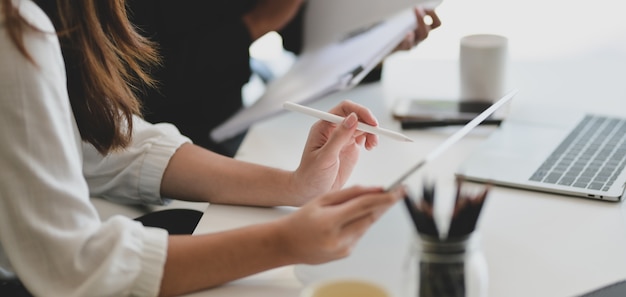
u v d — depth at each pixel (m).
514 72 1.74
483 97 1.51
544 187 1.17
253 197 1.20
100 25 1.12
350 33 1.71
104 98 1.13
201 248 0.96
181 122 1.84
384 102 1.60
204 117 1.87
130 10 1.75
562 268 0.97
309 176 1.15
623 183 1.16
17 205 0.93
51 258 0.93
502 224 1.09
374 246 1.04
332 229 0.89
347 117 1.11
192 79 1.83
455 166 1.27
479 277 0.81
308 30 1.81
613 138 1.33
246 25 1.87
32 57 0.92
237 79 1.91
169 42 1.81
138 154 1.27
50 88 0.94
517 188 1.18
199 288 0.96
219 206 1.20
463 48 1.50
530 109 1.50
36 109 0.92
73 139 0.99
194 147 1.28
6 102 0.91
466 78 1.51
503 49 1.49
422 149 1.37
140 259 0.95
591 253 1.00
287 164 1.35
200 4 1.84
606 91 1.59
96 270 0.93
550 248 1.02
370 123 1.19
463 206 0.79
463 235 0.79
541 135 1.37
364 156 1.35
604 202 1.13
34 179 0.93
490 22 2.78
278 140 1.46
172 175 1.25
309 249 0.92
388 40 1.56
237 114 1.64
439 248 0.79
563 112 1.48
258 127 1.53
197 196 1.24
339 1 1.77
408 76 1.75
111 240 0.95
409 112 1.50
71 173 0.96
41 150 0.93
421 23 1.63
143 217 1.29
